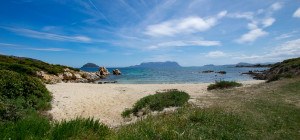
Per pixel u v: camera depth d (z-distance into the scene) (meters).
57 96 12.05
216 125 4.58
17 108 6.01
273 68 34.00
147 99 10.23
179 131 4.05
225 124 4.71
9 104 5.72
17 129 3.61
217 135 3.87
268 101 7.62
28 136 3.25
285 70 22.98
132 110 9.29
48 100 9.92
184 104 8.67
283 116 5.33
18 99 7.21
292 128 4.36
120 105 11.29
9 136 3.14
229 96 10.24
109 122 7.82
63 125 3.91
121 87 20.06
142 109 9.05
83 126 4.18
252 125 4.64
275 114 5.59
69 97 12.31
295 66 21.28
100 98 13.14
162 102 9.42
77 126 4.00
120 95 14.77
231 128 4.41
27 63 31.61
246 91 11.45
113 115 9.08
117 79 40.47
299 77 13.65
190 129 4.20
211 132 4.03
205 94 12.33
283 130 4.21
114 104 11.57
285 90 9.84
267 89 11.05
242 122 4.89
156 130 4.04
